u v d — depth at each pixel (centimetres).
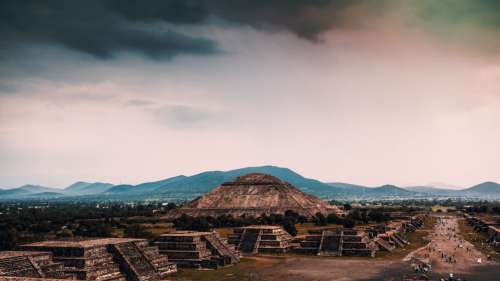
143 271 15125
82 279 13525
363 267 17600
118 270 14875
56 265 13388
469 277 15538
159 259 16475
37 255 13000
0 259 11962
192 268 17550
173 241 18375
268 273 16500
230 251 19925
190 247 18125
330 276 15788
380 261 19150
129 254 15412
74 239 16850
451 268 17338
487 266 17788
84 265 13875
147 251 16400
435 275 15925
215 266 17575
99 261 14500
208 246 18975
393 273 16238
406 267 17500
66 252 14262
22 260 12506
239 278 15575
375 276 15712
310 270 17050
